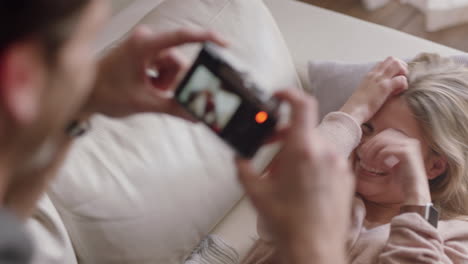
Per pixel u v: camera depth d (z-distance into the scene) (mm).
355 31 1484
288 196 454
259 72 1215
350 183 468
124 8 1528
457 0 1994
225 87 578
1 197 383
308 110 457
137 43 610
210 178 1173
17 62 317
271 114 559
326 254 446
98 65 624
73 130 528
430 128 1134
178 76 676
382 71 1214
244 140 568
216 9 1246
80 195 1031
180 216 1140
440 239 1028
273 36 1296
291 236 451
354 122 1134
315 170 447
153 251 1123
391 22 2164
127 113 650
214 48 605
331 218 451
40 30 320
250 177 478
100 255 1090
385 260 1020
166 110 645
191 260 1227
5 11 304
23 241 339
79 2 335
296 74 1354
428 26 2078
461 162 1141
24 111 331
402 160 1086
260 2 1323
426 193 1058
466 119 1139
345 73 1333
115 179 1066
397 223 1035
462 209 1202
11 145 359
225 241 1254
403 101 1168
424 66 1240
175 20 1226
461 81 1178
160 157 1116
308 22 1517
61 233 996
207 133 1180
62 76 354
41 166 458
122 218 1067
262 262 1142
